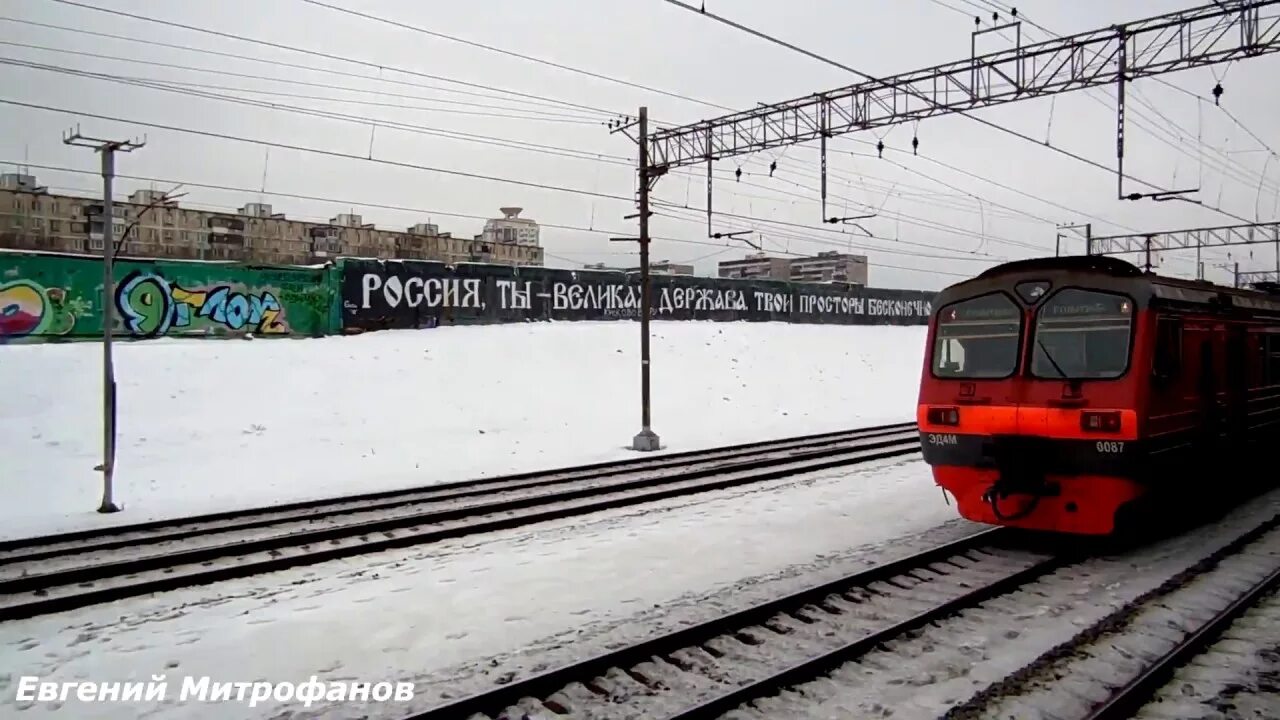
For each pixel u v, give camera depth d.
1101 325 8.48
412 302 25.16
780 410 25.53
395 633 6.64
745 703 5.18
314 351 21.72
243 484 13.96
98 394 17.31
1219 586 7.66
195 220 61.75
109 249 11.99
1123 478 8.10
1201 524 10.41
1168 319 8.66
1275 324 11.97
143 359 19.12
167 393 17.95
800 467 14.81
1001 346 9.12
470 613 7.11
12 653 6.41
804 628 6.57
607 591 7.69
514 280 27.53
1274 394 11.78
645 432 17.94
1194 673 5.65
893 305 42.31
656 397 24.09
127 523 10.92
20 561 8.94
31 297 19.14
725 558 8.84
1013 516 8.95
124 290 20.28
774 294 36.03
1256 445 11.21
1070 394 8.42
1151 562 8.54
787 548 9.24
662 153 18.16
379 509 11.62
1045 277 8.95
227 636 6.67
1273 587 7.57
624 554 9.05
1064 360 8.63
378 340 23.50
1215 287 10.30
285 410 18.36
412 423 19.00
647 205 18.05
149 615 7.25
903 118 14.52
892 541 9.51
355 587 7.98
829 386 29.47
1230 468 10.68
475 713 5.07
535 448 18.05
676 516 11.05
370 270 24.28
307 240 67.06
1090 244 31.77
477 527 10.19
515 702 5.23
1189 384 9.10
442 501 12.25
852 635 6.41
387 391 20.39
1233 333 10.48
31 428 15.55
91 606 7.51
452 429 19.05
